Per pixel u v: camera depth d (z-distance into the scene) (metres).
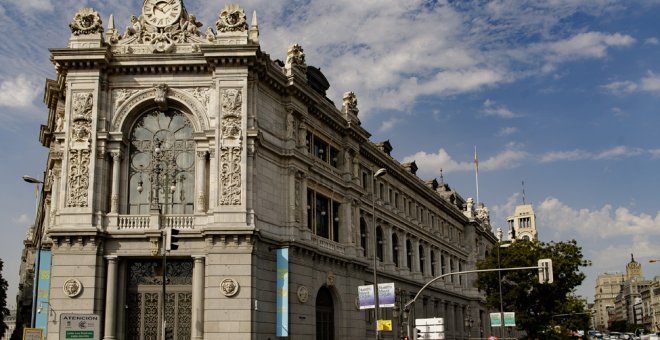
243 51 47.84
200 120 48.47
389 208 74.50
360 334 60.56
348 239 60.97
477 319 104.19
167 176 48.50
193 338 44.94
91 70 48.22
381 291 48.84
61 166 49.19
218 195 46.66
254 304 45.53
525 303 81.94
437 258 91.56
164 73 48.91
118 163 47.75
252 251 45.94
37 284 46.25
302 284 52.00
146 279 46.94
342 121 62.38
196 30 50.06
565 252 82.00
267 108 51.53
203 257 46.12
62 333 37.97
